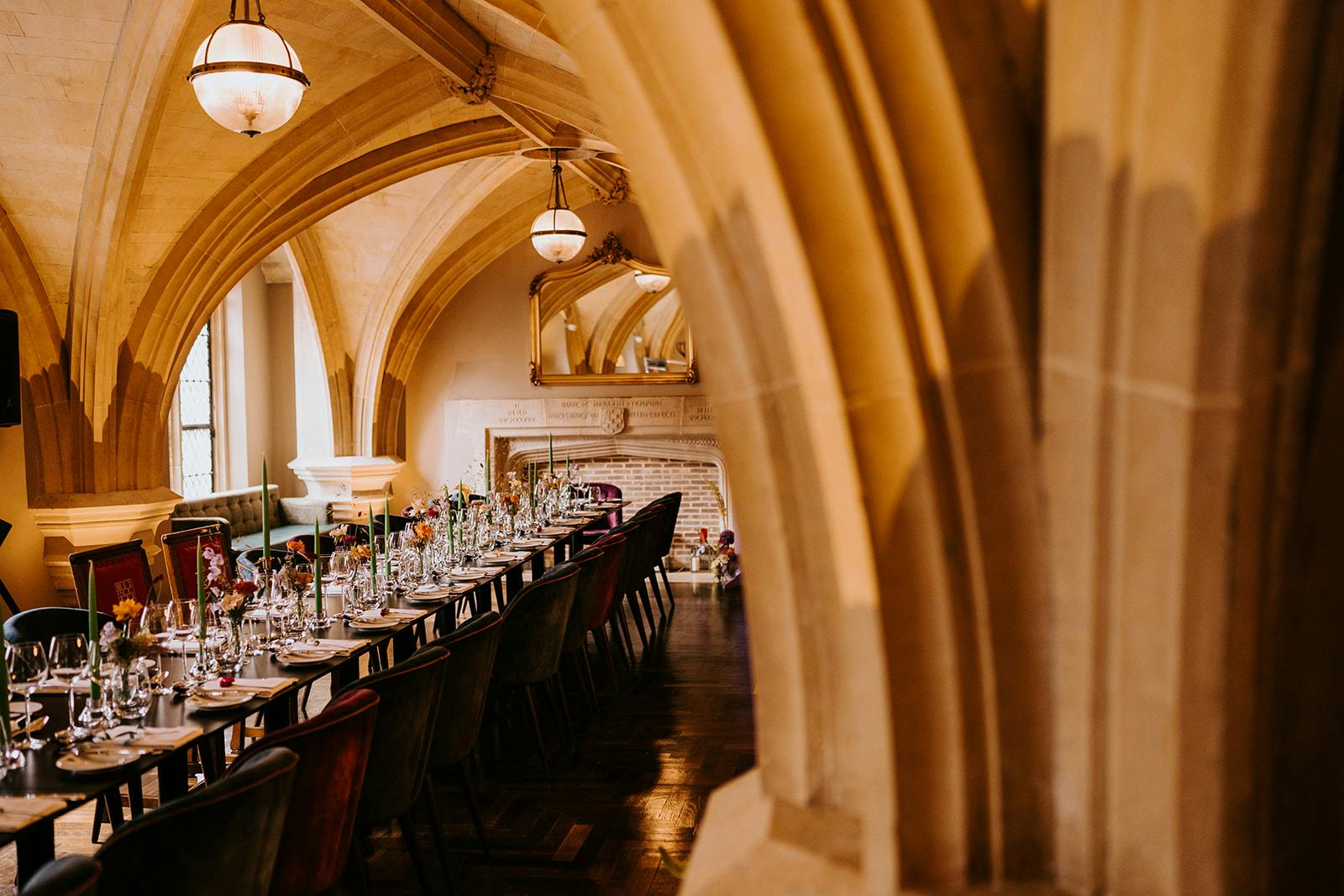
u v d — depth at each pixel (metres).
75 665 3.55
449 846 4.25
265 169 7.41
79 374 7.44
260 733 5.07
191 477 10.98
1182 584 1.12
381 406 11.45
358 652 4.42
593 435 11.61
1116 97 1.09
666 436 11.53
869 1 1.18
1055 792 1.29
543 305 11.58
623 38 1.27
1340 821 1.21
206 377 11.34
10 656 3.20
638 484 11.84
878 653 1.29
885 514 1.28
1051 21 1.15
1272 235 1.05
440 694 3.82
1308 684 1.19
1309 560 1.16
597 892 3.82
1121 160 1.11
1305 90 1.03
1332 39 1.02
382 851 4.22
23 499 7.38
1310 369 1.11
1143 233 1.10
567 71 6.71
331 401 11.23
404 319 11.40
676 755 5.36
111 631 3.49
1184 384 1.09
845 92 1.19
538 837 4.34
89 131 6.46
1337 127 1.06
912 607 1.29
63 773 2.92
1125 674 1.19
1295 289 1.09
